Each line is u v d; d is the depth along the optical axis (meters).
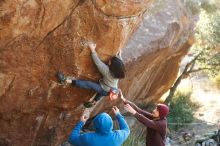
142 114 6.04
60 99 6.30
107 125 4.86
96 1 5.39
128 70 8.76
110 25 5.56
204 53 16.83
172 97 16.52
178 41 11.09
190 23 11.46
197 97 21.52
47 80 5.98
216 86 23.09
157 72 11.77
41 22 5.41
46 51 5.68
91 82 5.96
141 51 8.69
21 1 5.14
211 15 15.12
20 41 5.50
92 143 4.84
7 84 5.88
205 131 15.06
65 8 5.39
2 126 6.55
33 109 6.39
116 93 5.87
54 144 7.34
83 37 5.61
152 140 5.96
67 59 5.75
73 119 6.93
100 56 5.79
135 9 5.59
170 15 9.91
